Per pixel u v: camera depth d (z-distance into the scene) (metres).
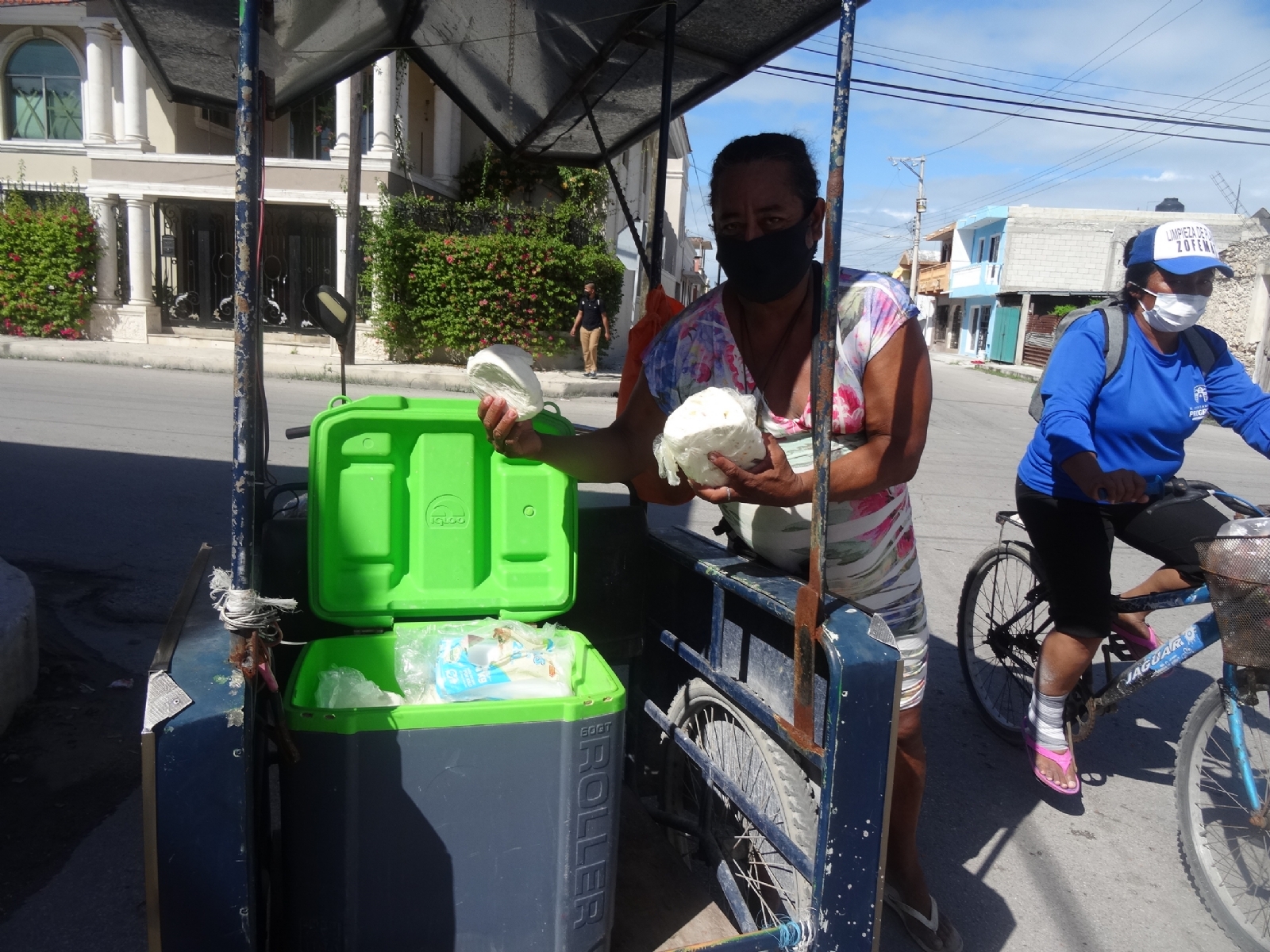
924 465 9.34
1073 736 3.14
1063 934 2.57
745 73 3.01
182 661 1.50
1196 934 2.59
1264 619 2.23
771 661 1.89
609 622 2.36
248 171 1.38
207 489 6.46
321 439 1.83
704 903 2.04
